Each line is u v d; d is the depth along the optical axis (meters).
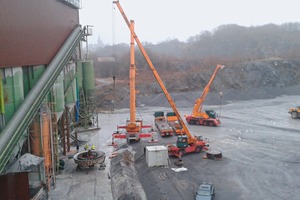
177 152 32.94
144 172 28.94
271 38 135.75
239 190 24.95
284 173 28.50
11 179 18.64
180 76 83.19
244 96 74.75
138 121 42.38
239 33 151.62
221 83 80.81
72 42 31.25
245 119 52.94
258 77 85.50
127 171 28.06
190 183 26.25
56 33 28.92
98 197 23.09
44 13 25.56
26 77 24.16
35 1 23.55
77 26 35.84
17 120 18.98
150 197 23.94
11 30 19.47
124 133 40.78
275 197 23.77
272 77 86.31
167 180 26.73
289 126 47.34
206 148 35.81
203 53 142.88
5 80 20.14
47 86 23.27
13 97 21.08
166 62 102.88
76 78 40.38
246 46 135.50
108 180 26.38
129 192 23.30
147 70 98.94
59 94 28.80
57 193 23.62
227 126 47.75
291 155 33.59
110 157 32.41
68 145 33.88
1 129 19.23
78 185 25.20
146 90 77.19
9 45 19.23
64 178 26.61
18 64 20.62
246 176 27.88
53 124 26.19
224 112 59.34
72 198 22.84
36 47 23.81
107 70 103.88
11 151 17.11
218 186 25.73
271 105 66.75
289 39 133.50
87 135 42.16
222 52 138.00
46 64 26.50
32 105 20.77
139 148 35.97
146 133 40.12
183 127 35.12
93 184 25.44
